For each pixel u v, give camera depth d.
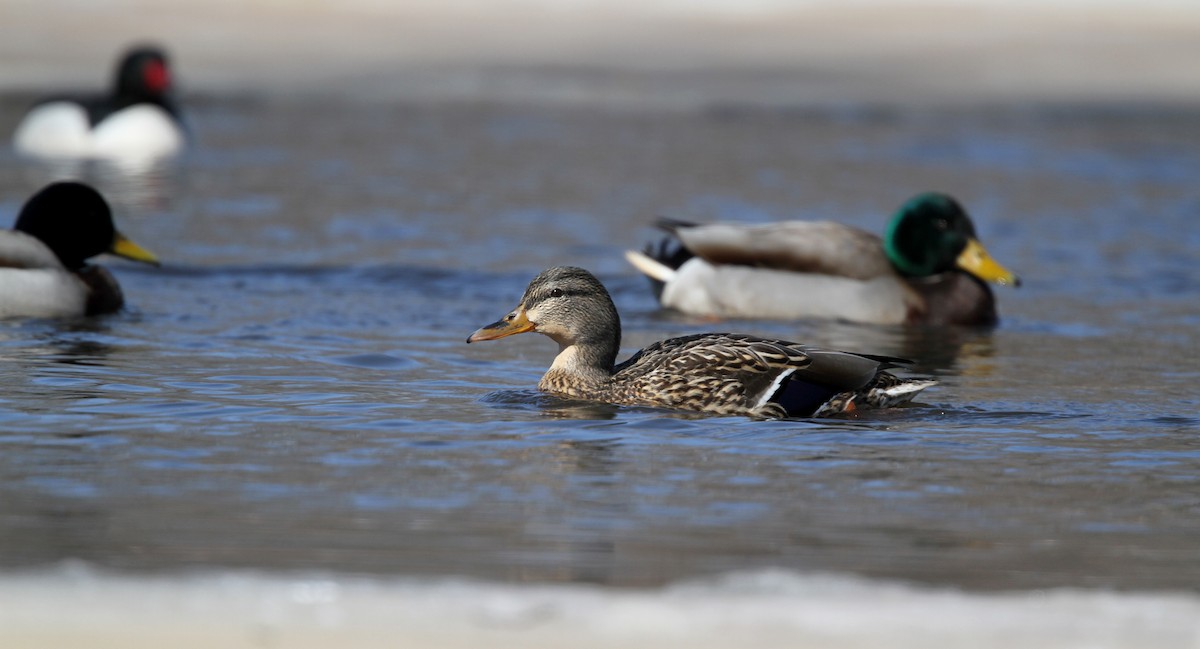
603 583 7.88
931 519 9.34
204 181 26.78
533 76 39.66
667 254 19.09
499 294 18.25
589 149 30.89
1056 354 15.46
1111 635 6.95
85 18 44.59
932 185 27.47
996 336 16.66
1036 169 29.44
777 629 6.91
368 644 6.60
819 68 41.22
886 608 7.31
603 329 12.86
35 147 31.77
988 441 11.42
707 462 10.62
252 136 32.22
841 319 17.53
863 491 9.95
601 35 44.50
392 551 8.44
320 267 19.41
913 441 11.38
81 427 11.23
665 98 37.41
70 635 6.62
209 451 10.66
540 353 14.84
